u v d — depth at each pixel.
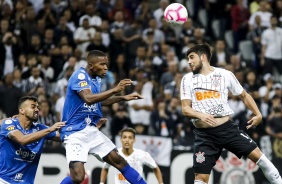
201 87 26.66
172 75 49.88
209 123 26.00
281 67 56.38
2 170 27.12
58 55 50.34
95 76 26.42
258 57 56.78
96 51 26.25
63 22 53.22
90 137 26.25
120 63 51.41
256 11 60.47
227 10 60.53
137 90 47.72
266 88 51.50
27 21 52.78
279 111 46.50
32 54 51.00
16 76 47.59
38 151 27.41
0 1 54.31
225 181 40.50
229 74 26.97
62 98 45.56
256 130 45.97
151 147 41.25
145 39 53.75
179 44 54.56
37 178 38.91
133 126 45.09
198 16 60.44
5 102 45.25
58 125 25.89
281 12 59.94
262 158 26.77
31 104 27.28
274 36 56.34
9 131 26.81
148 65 50.75
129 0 58.62
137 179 26.77
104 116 44.78
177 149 40.69
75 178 25.69
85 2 55.69
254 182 40.56
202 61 26.83
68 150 25.94
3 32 51.97
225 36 60.00
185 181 40.47
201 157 26.86
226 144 26.81
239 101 47.59
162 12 58.12
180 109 46.81
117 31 53.09
